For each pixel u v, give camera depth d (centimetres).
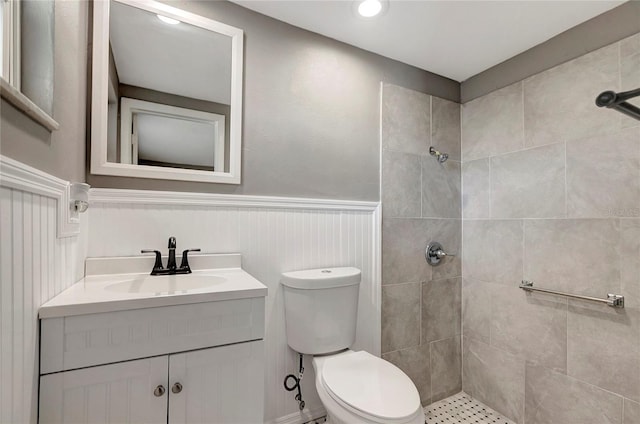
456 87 219
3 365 61
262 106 154
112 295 90
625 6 140
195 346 94
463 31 166
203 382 95
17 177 64
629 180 137
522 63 183
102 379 83
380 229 184
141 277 121
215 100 143
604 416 142
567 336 156
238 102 147
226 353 98
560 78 164
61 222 92
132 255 127
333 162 173
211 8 143
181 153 136
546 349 165
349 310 154
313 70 168
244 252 148
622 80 141
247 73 151
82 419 81
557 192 163
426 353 198
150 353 89
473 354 205
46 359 78
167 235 133
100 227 122
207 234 141
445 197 210
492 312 194
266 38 155
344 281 151
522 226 179
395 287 189
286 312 153
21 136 67
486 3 144
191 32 139
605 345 142
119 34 127
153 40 133
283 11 153
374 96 187
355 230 178
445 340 206
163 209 133
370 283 182
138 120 129
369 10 150
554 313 162
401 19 157
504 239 188
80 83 111
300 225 162
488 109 201
